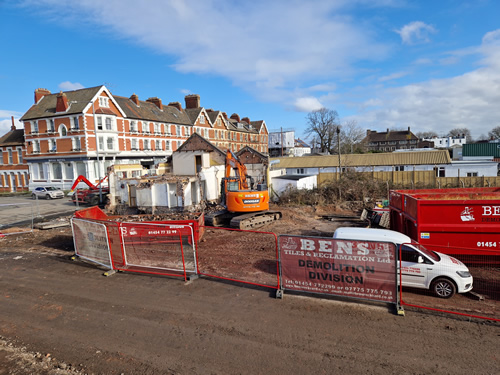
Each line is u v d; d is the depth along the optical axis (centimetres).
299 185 2730
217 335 695
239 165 1956
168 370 585
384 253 779
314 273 849
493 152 4709
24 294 941
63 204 3177
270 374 566
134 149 4806
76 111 4112
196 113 6119
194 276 1020
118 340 689
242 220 1684
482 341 649
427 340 657
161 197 2239
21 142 4947
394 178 3011
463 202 1075
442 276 853
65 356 638
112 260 1115
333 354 617
